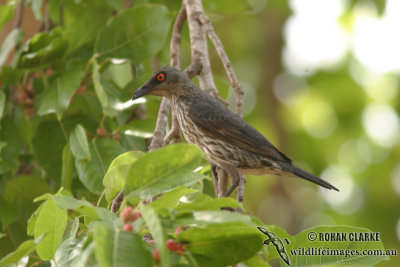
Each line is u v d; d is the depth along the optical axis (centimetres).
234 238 563
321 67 2131
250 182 2134
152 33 1124
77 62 1198
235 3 1405
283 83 2152
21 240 1152
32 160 1269
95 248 479
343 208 2089
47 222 625
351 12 2045
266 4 2088
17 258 555
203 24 1047
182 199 813
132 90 1135
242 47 2139
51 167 1145
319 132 2111
